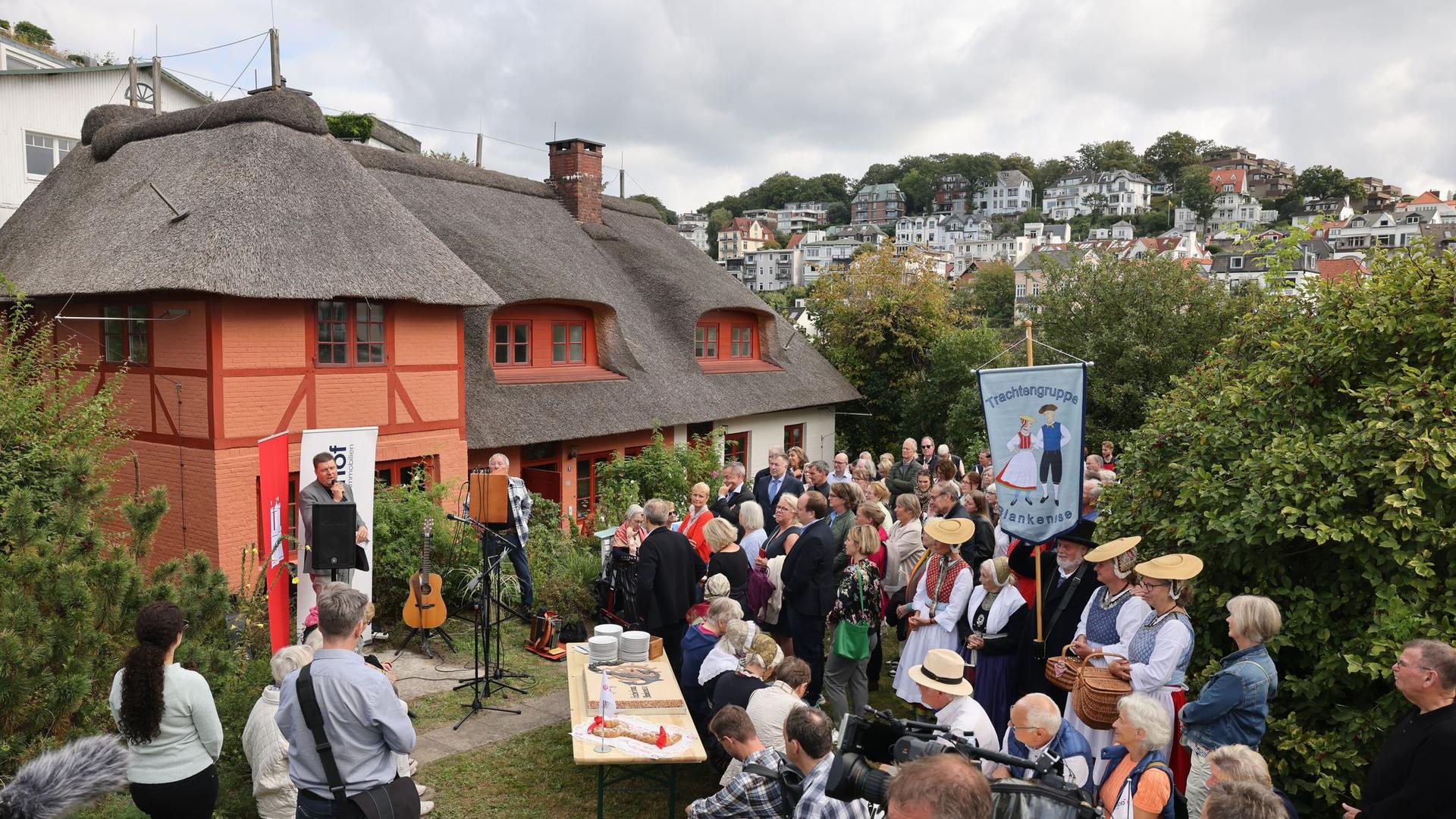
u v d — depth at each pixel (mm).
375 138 30016
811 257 128375
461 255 14500
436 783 6309
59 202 13266
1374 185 145750
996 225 145500
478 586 9375
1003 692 6203
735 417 18641
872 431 24766
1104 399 18797
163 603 4316
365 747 3746
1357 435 5152
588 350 16734
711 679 5938
